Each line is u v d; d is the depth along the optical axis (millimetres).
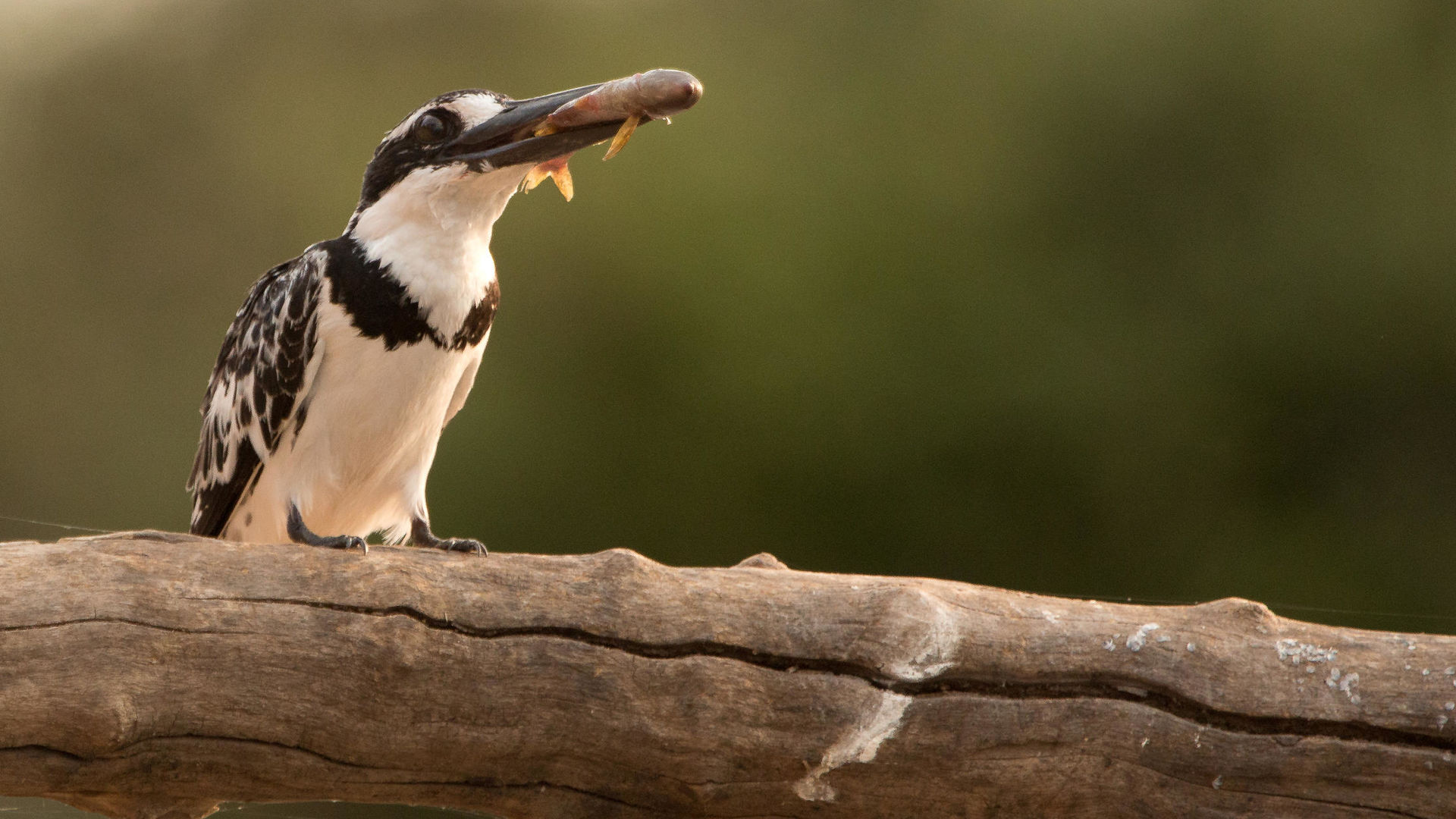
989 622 4660
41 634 4152
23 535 12711
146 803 4500
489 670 4469
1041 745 4566
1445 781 4461
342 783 4492
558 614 4551
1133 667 4602
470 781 4574
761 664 4594
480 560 4668
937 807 4633
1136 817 4594
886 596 4664
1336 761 4484
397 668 4402
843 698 4559
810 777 4574
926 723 4551
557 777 4590
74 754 4195
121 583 4293
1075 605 4777
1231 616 4727
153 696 4227
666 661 4543
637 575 4652
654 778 4570
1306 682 4562
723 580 4719
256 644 4324
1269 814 4527
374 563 4543
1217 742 4527
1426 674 4543
